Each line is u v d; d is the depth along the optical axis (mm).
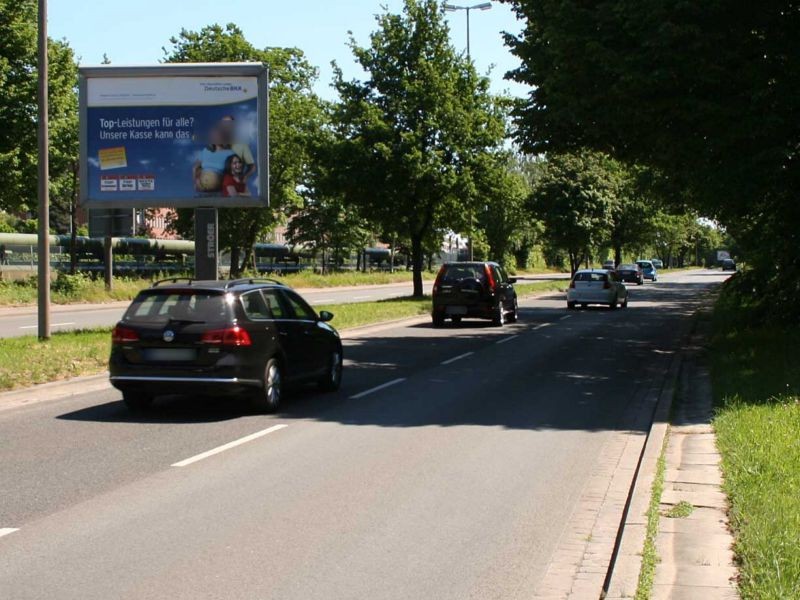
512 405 12031
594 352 19281
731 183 15023
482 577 5293
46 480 7652
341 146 34656
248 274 53406
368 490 7344
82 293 35406
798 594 4504
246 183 20578
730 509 6359
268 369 11203
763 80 14438
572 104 15602
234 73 20438
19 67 35125
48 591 5016
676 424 10125
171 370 10680
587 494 7258
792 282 18672
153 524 6352
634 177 29141
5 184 34969
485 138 35938
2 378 12867
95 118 20500
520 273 92875
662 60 14297
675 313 33750
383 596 4973
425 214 37375
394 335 23703
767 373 12750
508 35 18156
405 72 35625
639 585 4859
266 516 6562
